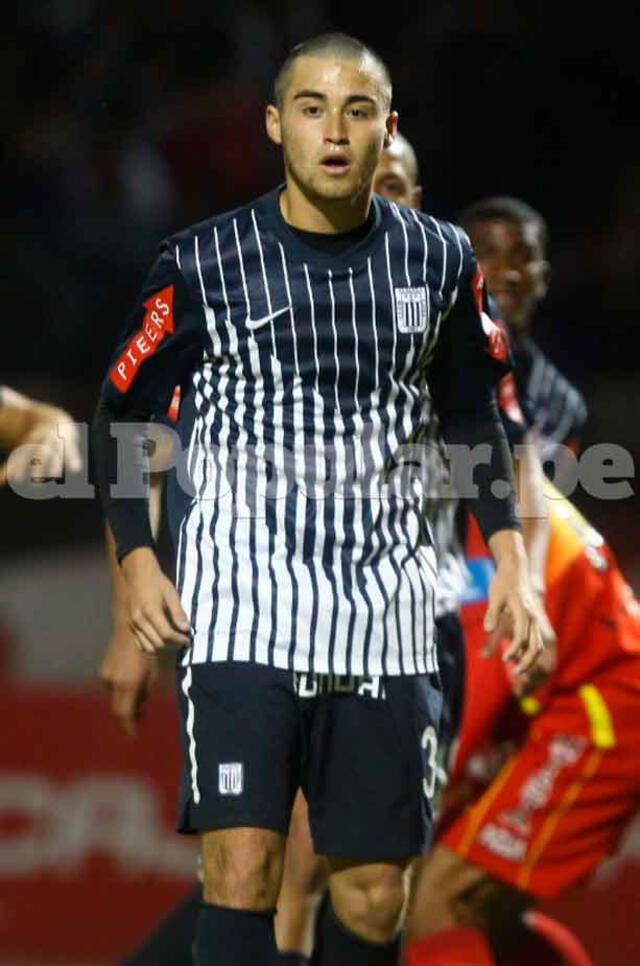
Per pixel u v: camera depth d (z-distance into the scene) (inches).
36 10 1444.4
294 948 627.8
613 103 1489.9
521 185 1477.6
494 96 1480.1
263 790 505.0
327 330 513.3
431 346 528.1
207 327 516.4
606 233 1453.0
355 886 533.3
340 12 1488.7
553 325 1359.5
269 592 513.7
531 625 530.6
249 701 509.0
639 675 712.4
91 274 1343.5
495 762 716.0
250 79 1434.5
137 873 888.3
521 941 728.3
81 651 1028.5
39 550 1131.3
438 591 629.0
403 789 528.1
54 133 1390.3
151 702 900.0
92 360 1321.4
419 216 530.6
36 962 882.8
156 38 1441.9
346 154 504.7
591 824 713.0
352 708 524.4
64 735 904.9
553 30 1501.0
